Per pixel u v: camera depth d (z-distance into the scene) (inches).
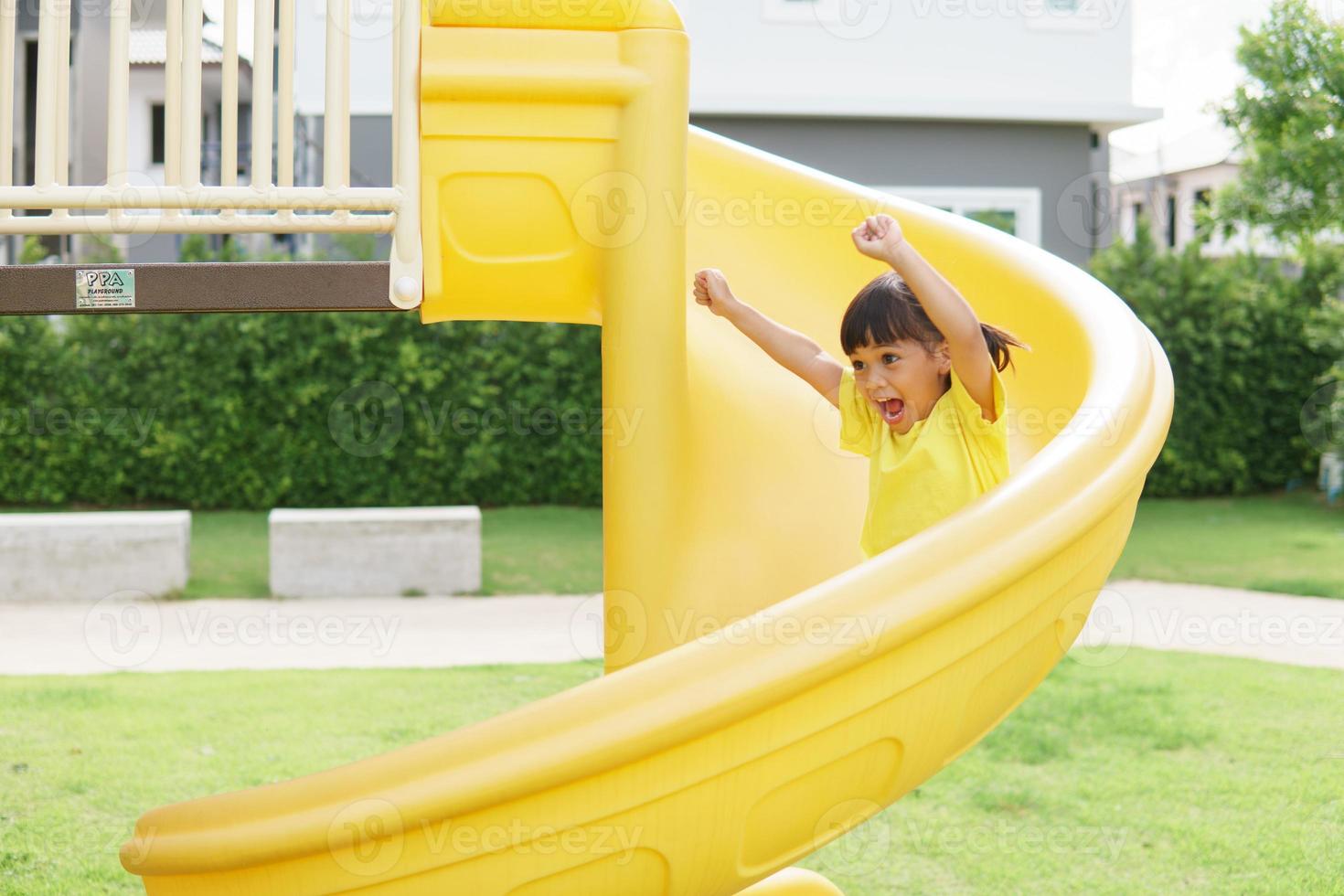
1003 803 147.2
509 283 95.5
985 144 440.8
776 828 69.4
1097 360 92.7
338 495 407.5
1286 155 365.7
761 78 430.6
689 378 114.7
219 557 335.6
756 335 100.0
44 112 82.1
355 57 390.9
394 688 202.8
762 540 102.5
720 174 131.9
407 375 402.0
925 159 438.3
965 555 68.9
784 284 126.3
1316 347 424.8
